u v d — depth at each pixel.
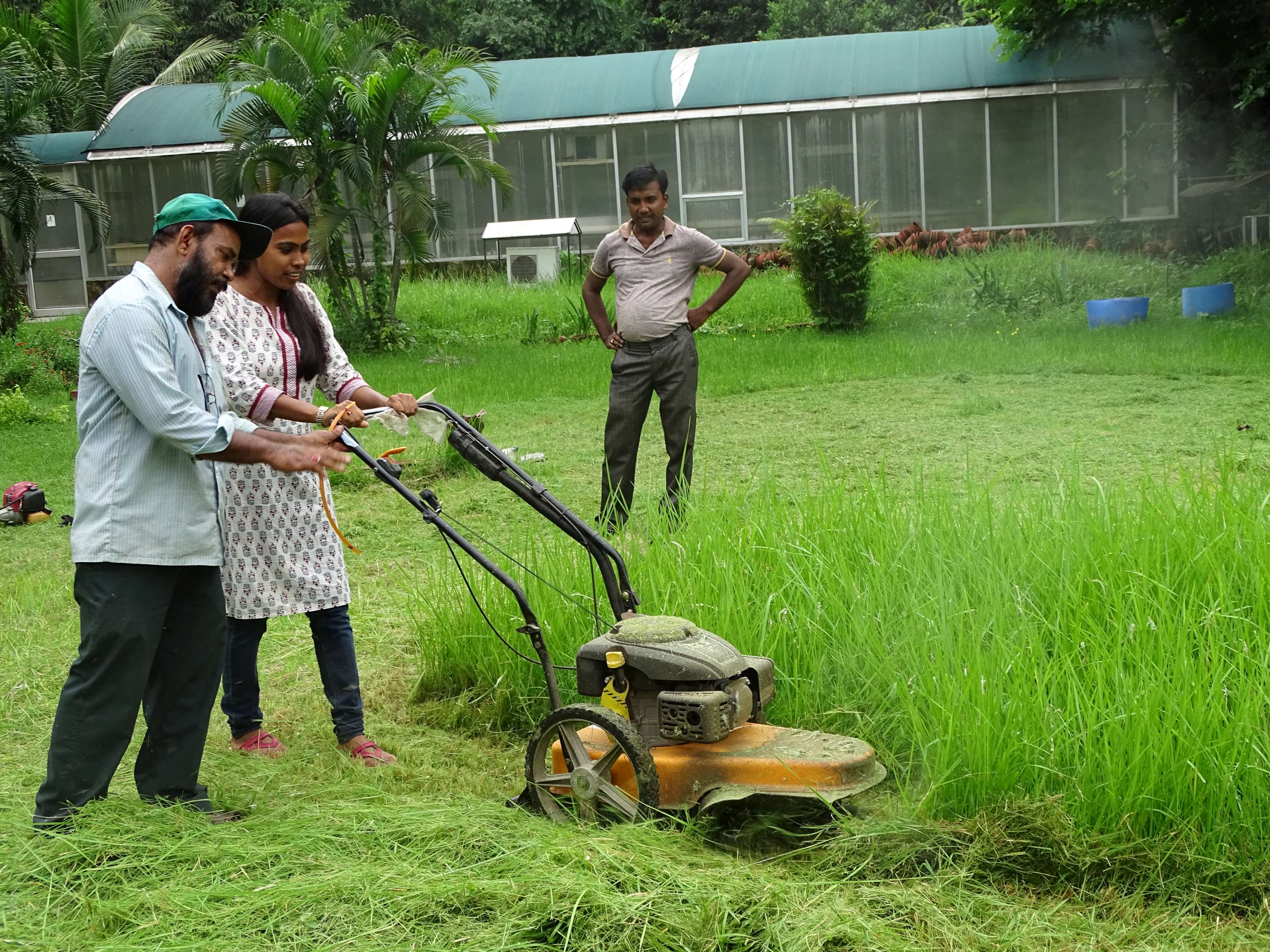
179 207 3.43
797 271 18.97
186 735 3.63
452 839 3.28
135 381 3.28
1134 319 16.34
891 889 2.97
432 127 19.81
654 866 3.04
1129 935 2.78
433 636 5.09
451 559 7.06
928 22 37.19
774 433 10.52
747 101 25.33
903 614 4.23
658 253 6.88
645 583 4.80
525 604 3.71
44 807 3.44
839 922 2.78
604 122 25.84
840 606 4.30
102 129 26.77
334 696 4.29
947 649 3.76
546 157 26.41
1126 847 3.03
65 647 5.76
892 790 3.63
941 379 12.98
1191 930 2.79
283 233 4.18
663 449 10.14
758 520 5.16
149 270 3.44
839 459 9.10
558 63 27.58
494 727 4.60
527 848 3.17
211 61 32.91
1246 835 3.01
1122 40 23.86
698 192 26.05
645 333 6.88
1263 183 22.36
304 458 3.46
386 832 3.33
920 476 5.66
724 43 41.16
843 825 3.28
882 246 24.11
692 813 3.44
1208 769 3.08
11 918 2.97
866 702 4.05
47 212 26.61
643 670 3.51
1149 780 3.10
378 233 19.94
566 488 8.90
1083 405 10.70
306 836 3.33
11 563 7.74
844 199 18.56
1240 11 21.23
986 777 3.27
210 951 2.76
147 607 3.40
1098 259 21.45
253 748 4.36
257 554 4.19
